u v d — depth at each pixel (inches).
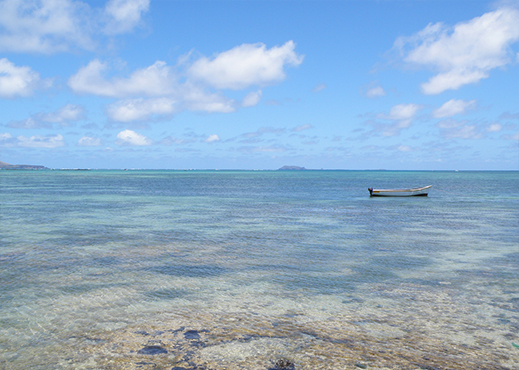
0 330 321.7
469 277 501.7
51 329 324.5
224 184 3796.8
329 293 432.5
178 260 589.0
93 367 262.5
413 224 1019.3
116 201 1706.4
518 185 3870.6
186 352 285.0
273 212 1302.9
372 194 2098.9
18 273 501.0
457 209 1454.2
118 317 353.1
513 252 662.5
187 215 1195.9
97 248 675.4
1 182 3767.2
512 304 397.1
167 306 384.2
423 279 492.1
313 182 4539.9
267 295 422.9
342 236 821.9
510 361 276.1
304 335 317.1
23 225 943.7
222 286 455.5
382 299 411.8
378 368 264.2
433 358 279.6
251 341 304.7
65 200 1721.2
